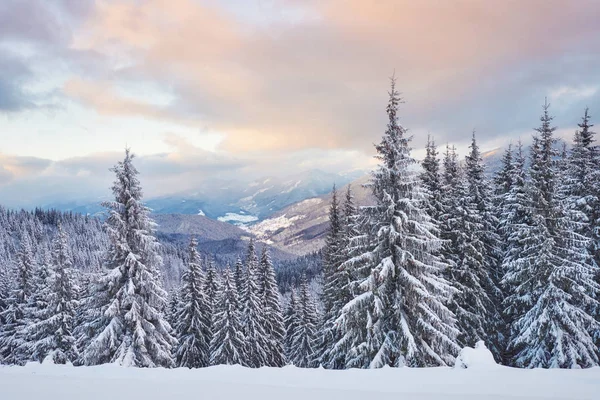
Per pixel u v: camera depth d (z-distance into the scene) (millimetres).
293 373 9133
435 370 8758
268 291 42875
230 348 33812
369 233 18438
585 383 7156
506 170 29266
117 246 22047
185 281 36312
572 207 21984
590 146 24250
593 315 21984
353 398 6328
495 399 6160
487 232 25031
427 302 16781
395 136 18000
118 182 23078
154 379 8875
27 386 8070
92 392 7332
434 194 24984
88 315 22109
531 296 21188
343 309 16766
